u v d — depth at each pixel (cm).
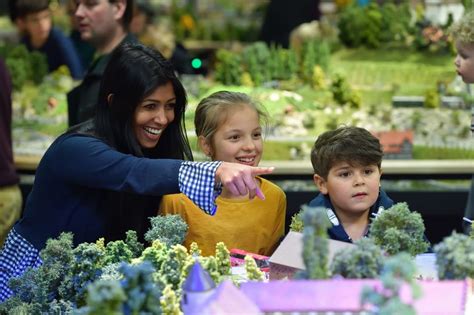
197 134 385
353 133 343
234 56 750
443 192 588
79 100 497
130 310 194
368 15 768
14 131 683
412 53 750
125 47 346
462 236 224
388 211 262
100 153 330
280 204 382
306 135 648
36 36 789
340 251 221
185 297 215
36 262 351
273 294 202
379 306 185
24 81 749
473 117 508
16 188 559
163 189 308
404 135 640
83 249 277
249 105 373
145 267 201
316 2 838
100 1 520
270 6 845
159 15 993
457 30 452
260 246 371
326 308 200
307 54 749
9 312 267
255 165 376
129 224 356
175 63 788
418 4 826
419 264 278
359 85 726
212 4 1045
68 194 345
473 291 256
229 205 368
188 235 363
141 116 343
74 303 272
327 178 343
